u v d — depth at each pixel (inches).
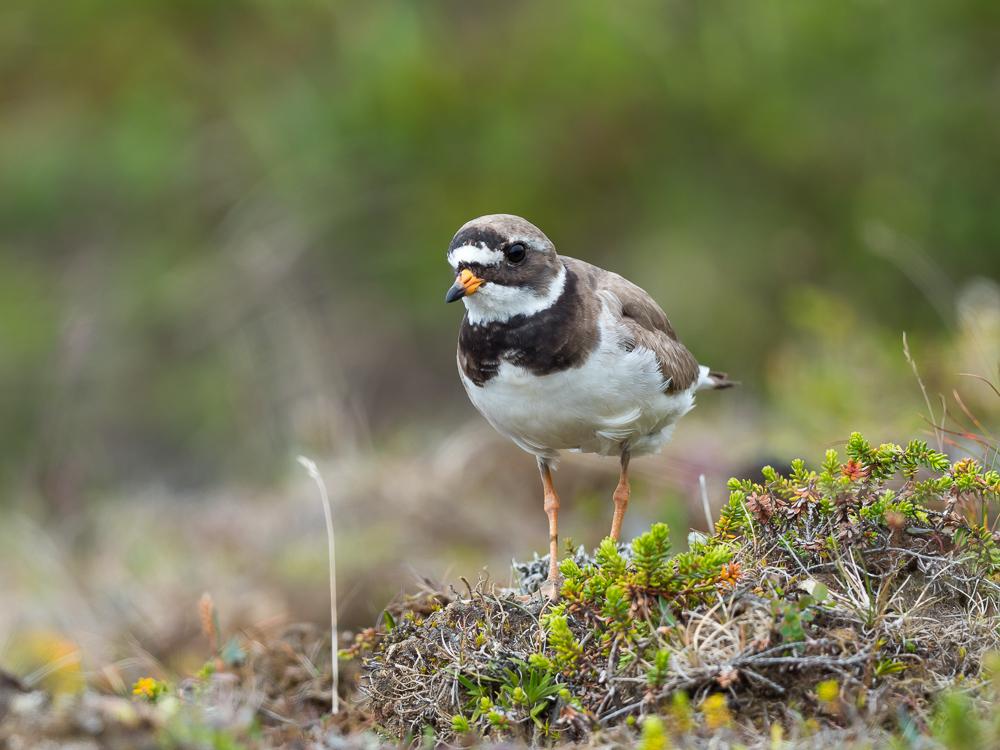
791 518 239.9
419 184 700.7
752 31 689.6
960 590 228.2
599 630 227.6
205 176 737.6
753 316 657.0
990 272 642.2
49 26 758.5
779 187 683.4
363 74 712.4
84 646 381.4
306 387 628.4
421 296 691.4
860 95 676.1
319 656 295.4
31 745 191.9
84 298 709.9
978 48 666.8
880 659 209.0
